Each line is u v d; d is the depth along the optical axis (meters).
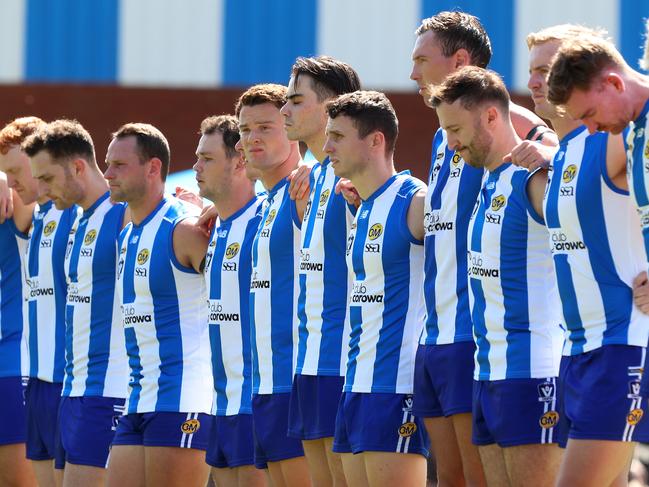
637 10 42.56
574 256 17.89
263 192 24.33
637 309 17.45
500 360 18.84
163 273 24.20
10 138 28.12
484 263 19.14
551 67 16.77
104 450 25.36
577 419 17.53
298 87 22.33
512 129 19.48
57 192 26.14
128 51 45.75
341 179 21.78
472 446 19.83
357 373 20.70
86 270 25.77
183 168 42.00
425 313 20.72
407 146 39.94
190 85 44.16
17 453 28.64
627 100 16.53
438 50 21.66
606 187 17.53
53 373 26.94
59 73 45.75
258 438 22.61
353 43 44.97
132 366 24.52
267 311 22.58
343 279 21.56
